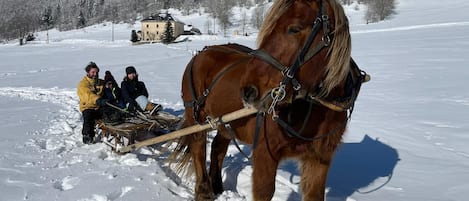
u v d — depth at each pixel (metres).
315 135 3.82
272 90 3.28
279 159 3.97
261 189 3.96
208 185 5.39
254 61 3.41
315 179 4.02
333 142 3.96
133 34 69.50
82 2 155.38
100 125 7.40
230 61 4.87
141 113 7.57
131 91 8.19
